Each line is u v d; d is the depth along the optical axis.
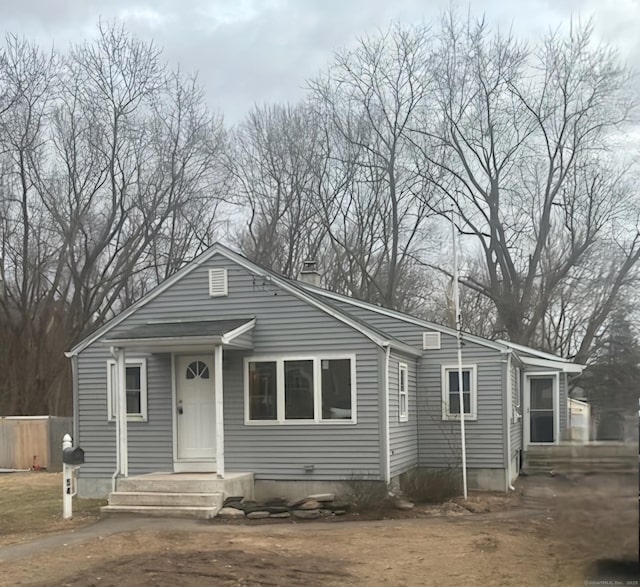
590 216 31.67
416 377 17.58
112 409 16.11
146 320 15.88
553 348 36.09
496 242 33.31
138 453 15.52
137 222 33.97
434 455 17.34
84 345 16.41
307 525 11.79
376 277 34.97
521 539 10.22
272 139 35.25
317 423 14.45
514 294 32.94
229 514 12.67
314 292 18.53
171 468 15.20
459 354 15.22
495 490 16.88
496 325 34.50
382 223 34.97
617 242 31.03
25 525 12.48
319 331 14.64
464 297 37.00
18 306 32.41
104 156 32.84
